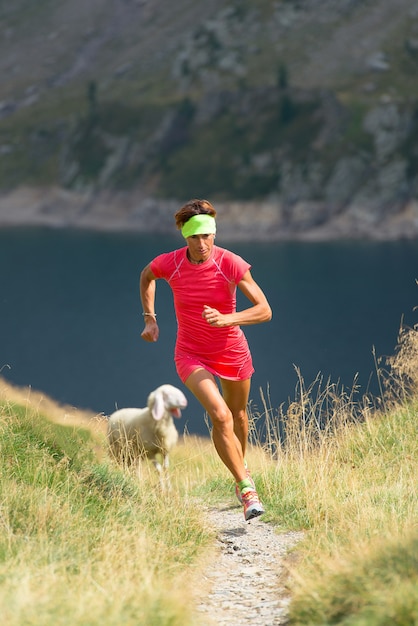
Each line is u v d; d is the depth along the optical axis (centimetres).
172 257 1191
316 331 14975
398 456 1522
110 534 1016
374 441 1612
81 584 798
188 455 2186
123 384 11550
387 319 16088
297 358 12462
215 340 1206
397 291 19900
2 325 16875
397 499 1201
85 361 13288
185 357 1224
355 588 743
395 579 710
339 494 1306
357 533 1023
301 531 1204
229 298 1198
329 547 998
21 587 729
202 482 1633
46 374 12356
